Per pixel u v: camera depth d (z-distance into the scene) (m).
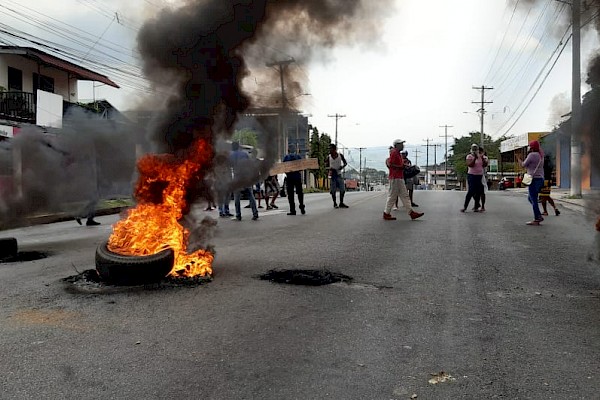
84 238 9.20
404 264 6.30
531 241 8.06
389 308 4.48
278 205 16.66
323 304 4.59
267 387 2.96
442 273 5.82
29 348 3.53
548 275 5.73
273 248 7.45
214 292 4.96
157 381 3.03
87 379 3.06
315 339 3.72
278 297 4.80
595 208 9.11
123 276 5.13
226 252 7.12
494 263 6.37
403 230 9.38
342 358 3.38
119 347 3.55
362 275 5.70
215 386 2.97
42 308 4.45
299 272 5.84
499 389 2.95
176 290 5.03
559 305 4.59
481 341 3.70
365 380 3.06
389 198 11.02
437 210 13.60
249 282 5.36
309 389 2.94
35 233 10.06
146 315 4.25
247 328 3.95
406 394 2.88
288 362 3.31
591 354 3.46
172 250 5.39
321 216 12.13
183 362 3.31
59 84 22.66
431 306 4.55
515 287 5.21
